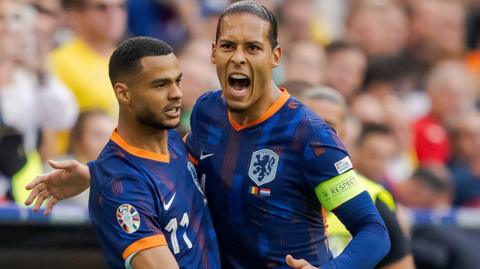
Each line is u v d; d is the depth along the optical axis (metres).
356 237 16.84
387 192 20.77
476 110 39.38
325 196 17.03
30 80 27.00
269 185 17.11
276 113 17.22
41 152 26.92
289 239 17.25
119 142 16.94
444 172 31.12
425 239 25.39
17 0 27.02
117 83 16.80
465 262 25.12
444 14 42.47
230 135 17.45
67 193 18.00
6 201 24.05
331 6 42.50
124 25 32.47
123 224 16.52
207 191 17.58
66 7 29.84
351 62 35.09
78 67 29.05
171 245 16.81
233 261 17.58
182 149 17.59
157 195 16.77
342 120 20.83
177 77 16.73
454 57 42.28
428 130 35.94
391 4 42.22
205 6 36.59
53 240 22.22
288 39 37.75
